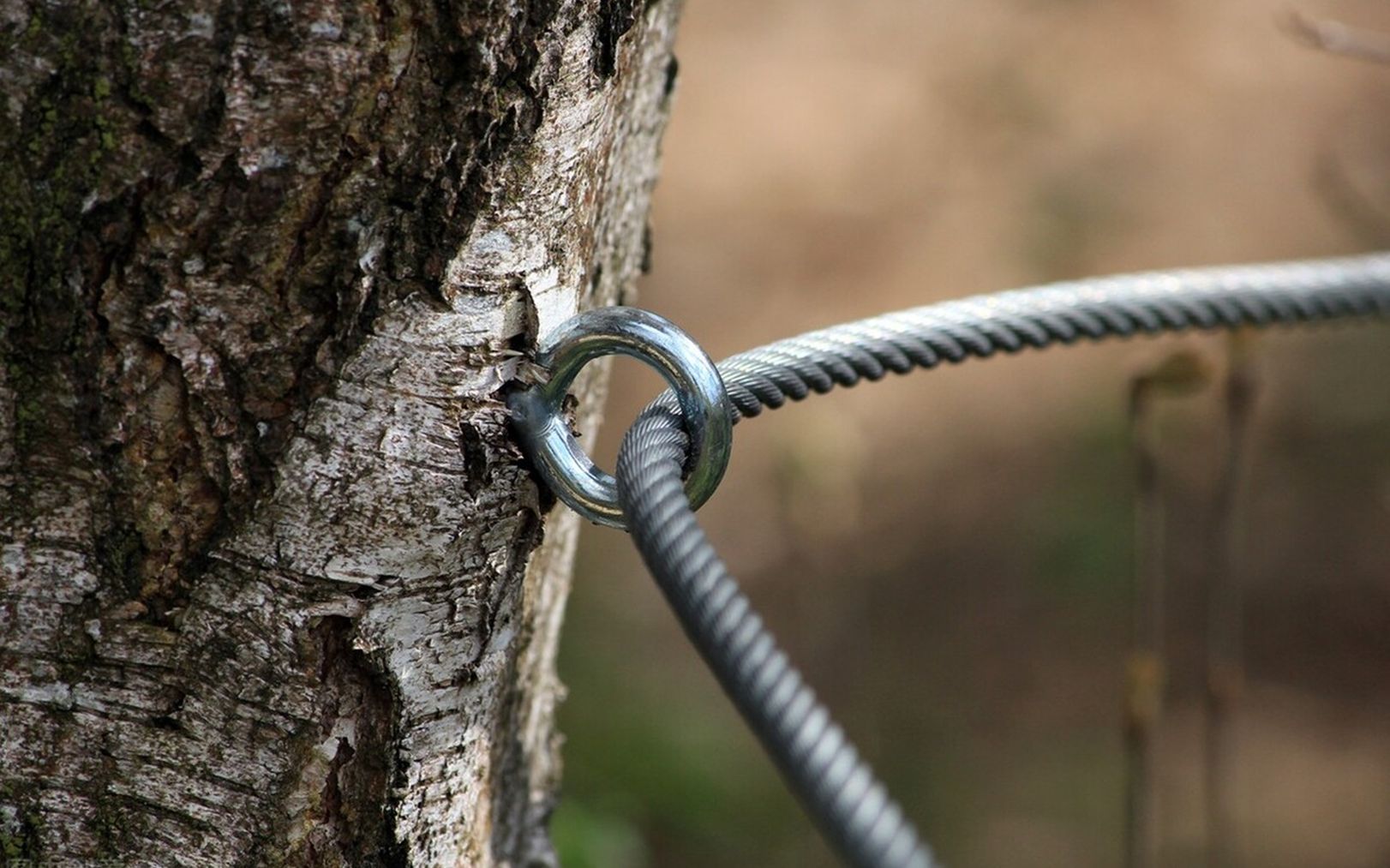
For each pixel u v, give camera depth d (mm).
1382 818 2492
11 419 1060
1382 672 2773
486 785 1128
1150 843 2357
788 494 2740
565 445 1075
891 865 984
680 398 1073
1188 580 2949
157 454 1061
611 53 1070
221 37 1038
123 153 1042
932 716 2701
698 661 2686
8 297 1053
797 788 995
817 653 2807
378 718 1084
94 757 1080
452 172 1052
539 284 1070
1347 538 2994
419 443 1063
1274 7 4492
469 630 1088
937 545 3037
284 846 1083
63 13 1036
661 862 2297
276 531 1063
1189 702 2752
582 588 2770
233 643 1072
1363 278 1365
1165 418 3199
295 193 1048
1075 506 3070
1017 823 2508
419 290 1058
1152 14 4500
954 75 4336
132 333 1053
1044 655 2807
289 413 1060
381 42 1042
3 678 1075
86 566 1069
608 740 2422
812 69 4391
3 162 1045
